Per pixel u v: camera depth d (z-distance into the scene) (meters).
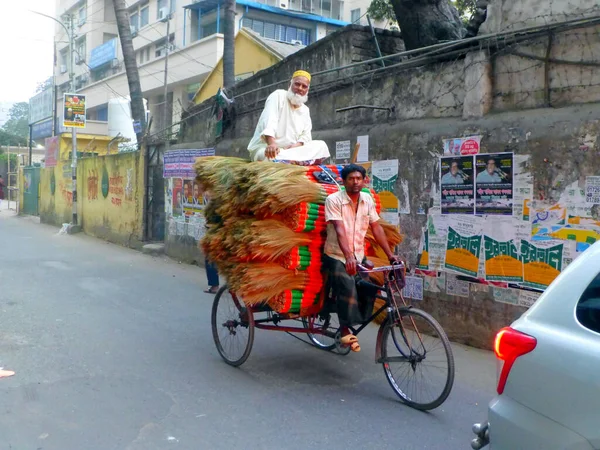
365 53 8.73
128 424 4.33
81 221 19.06
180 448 3.97
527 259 5.88
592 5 5.49
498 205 6.11
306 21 30.50
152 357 5.97
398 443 4.13
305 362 5.93
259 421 4.46
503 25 6.20
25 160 40.41
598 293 2.58
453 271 6.59
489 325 6.26
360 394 5.06
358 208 5.05
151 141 14.56
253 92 10.58
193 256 12.27
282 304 5.14
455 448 4.07
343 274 4.94
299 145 5.99
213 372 5.57
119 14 16.56
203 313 7.97
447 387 4.49
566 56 5.69
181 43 31.25
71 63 24.94
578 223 5.47
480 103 6.31
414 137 7.00
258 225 5.09
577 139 5.48
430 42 8.28
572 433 2.43
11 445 3.94
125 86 36.06
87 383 5.14
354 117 8.06
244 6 28.41
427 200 6.86
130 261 12.77
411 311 4.79
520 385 2.65
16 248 14.75
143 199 14.66
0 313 7.62
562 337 2.58
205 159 5.99
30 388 4.97
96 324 7.20
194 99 19.56
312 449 4.01
